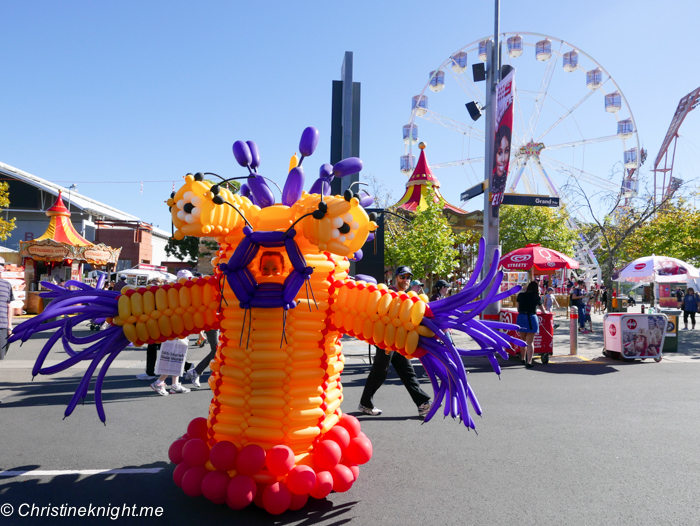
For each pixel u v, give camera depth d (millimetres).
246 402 3256
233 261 3055
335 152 13031
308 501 3400
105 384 7719
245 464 3092
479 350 3168
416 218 20234
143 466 4082
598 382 7863
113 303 3217
